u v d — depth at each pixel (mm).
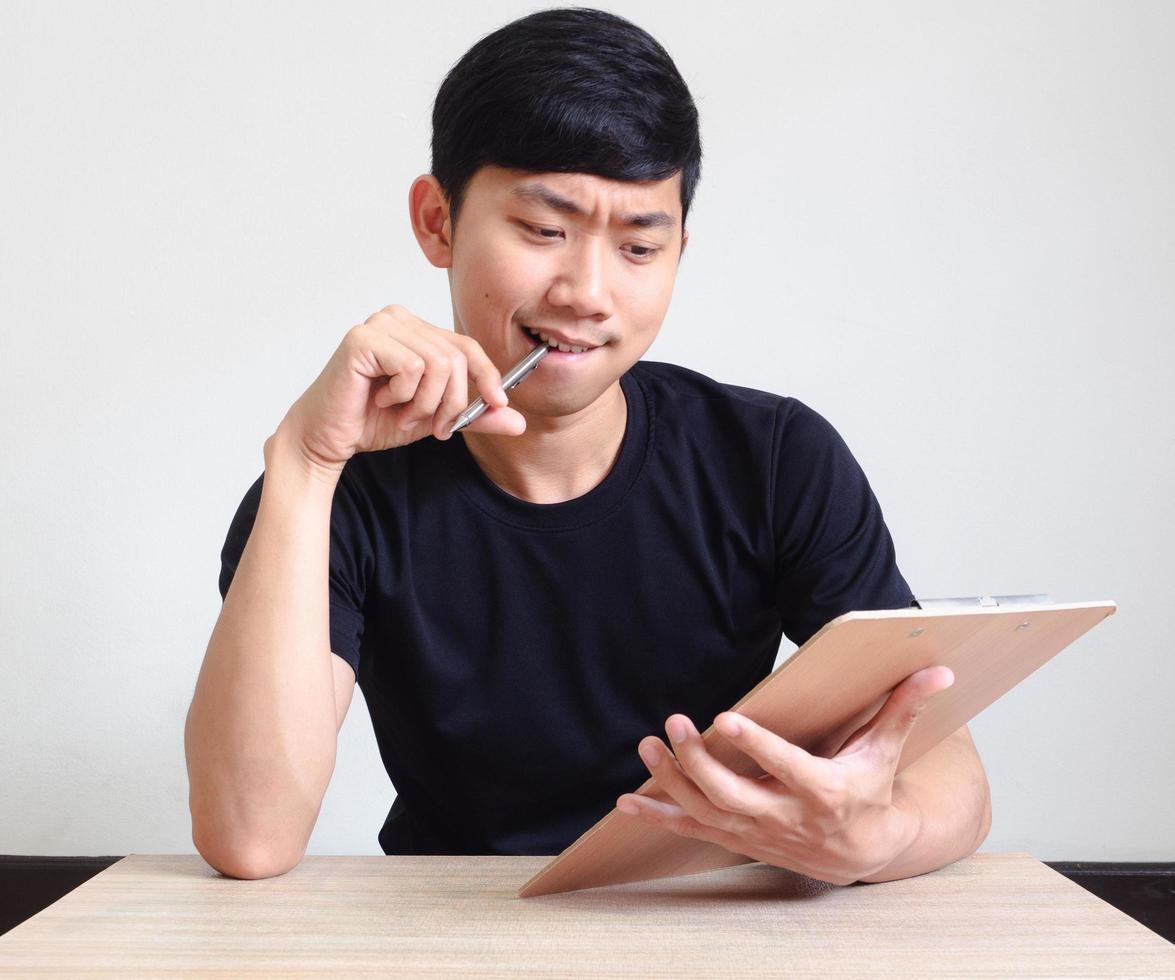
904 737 728
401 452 1085
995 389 2193
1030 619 710
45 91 2193
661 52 875
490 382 880
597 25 860
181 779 2273
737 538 1088
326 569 917
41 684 2258
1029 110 2170
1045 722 2240
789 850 734
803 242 2182
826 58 2164
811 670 641
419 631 1066
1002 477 2199
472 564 1073
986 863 858
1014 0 2162
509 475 1067
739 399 1129
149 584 2244
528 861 870
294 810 849
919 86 2166
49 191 2203
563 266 877
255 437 2223
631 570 1077
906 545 2209
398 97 2193
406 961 653
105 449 2227
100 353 2217
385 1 2182
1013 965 647
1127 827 2236
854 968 642
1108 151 2170
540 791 1117
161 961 654
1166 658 2215
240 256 2207
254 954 665
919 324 2189
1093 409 2193
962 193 2174
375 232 2207
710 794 688
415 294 2213
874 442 2197
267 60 2189
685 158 878
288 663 872
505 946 678
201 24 2188
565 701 1093
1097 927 709
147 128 2195
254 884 813
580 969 641
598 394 939
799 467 1097
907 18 2162
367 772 2232
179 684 2260
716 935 697
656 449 1091
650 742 700
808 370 2193
